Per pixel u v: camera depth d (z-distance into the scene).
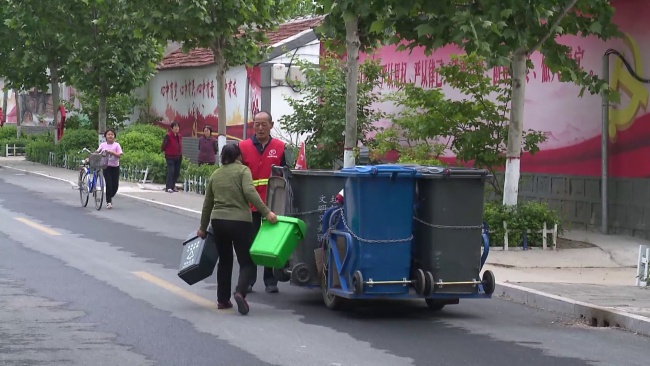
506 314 10.68
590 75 15.56
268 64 27.94
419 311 10.73
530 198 18.61
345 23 16.52
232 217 10.10
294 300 11.20
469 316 10.48
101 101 33.16
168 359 8.09
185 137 34.75
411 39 14.41
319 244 10.80
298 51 28.12
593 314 10.29
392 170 9.79
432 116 17.19
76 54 32.91
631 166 16.20
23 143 45.03
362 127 21.62
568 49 15.02
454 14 13.26
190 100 34.38
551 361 8.31
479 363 8.16
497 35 13.30
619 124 16.44
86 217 20.09
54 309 10.21
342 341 8.95
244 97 29.91
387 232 9.87
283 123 22.44
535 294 11.26
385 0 13.64
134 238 16.72
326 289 10.57
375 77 21.77
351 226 9.92
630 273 13.45
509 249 15.09
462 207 10.01
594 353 8.68
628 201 16.28
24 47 35.66
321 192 10.80
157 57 33.38
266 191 11.46
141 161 29.55
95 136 36.75
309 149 21.91
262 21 23.70
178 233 17.75
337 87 21.64
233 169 10.21
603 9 14.71
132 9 23.28
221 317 9.98
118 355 8.21
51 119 48.91
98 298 10.89
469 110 17.02
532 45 14.74
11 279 12.08
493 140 17.02
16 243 15.52
